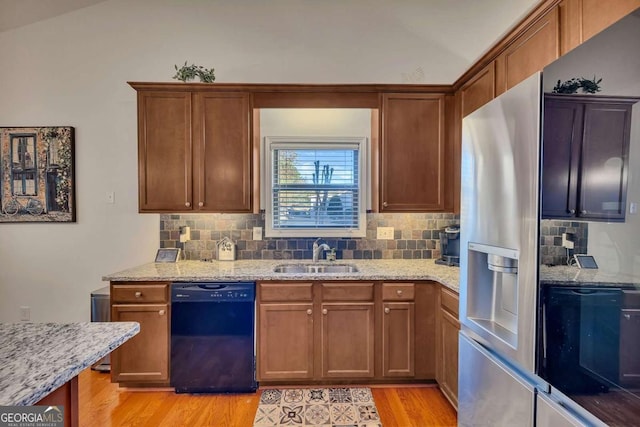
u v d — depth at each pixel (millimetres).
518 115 1149
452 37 2846
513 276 1340
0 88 2797
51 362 909
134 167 2830
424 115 2555
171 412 2068
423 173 2562
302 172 2830
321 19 2857
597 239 871
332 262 2766
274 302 2266
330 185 2842
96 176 2820
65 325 1189
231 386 2256
